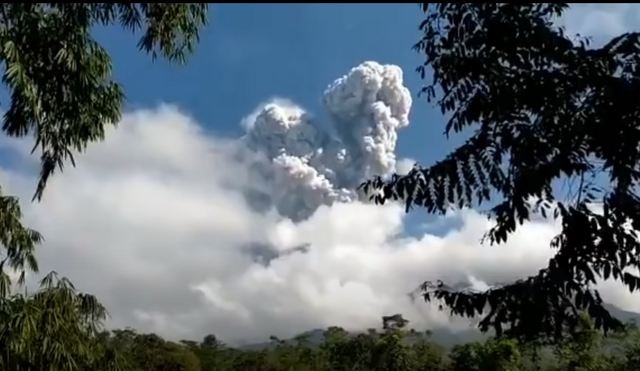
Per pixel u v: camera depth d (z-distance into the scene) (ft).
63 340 22.16
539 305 11.71
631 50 10.70
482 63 11.18
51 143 19.86
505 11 10.84
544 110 10.87
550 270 11.69
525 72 10.96
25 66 17.60
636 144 10.66
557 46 10.72
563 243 11.70
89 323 23.72
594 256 11.55
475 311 12.19
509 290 11.98
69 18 16.83
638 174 10.84
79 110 19.53
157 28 17.74
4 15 16.75
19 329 20.93
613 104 10.55
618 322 11.55
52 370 21.50
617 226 11.32
